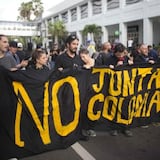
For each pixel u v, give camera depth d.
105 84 5.21
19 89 4.30
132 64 5.45
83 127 5.12
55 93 4.60
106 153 4.64
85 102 5.04
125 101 5.42
